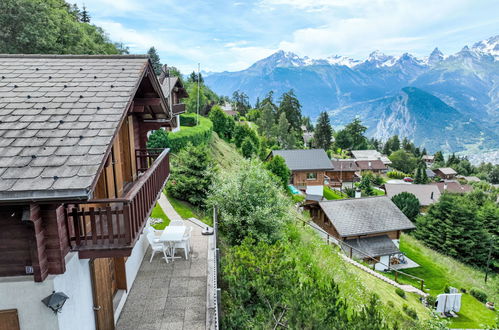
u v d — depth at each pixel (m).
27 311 5.35
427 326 12.72
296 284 9.07
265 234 13.57
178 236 12.17
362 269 21.08
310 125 133.12
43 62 8.52
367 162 88.62
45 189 4.52
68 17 39.94
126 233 5.89
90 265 7.12
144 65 8.35
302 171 43.78
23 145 5.31
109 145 5.41
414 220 43.03
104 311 7.80
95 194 7.83
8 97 6.64
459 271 30.05
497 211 40.16
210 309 9.25
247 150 42.69
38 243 5.09
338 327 7.09
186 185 18.75
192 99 59.66
